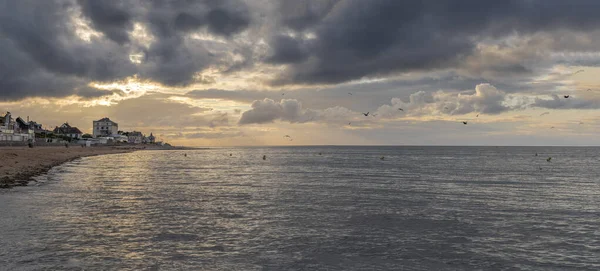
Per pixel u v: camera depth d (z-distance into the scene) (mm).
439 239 21750
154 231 22594
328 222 25656
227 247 19719
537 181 54812
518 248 20234
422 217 27609
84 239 20594
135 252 18625
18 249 18641
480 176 62531
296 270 16656
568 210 30859
